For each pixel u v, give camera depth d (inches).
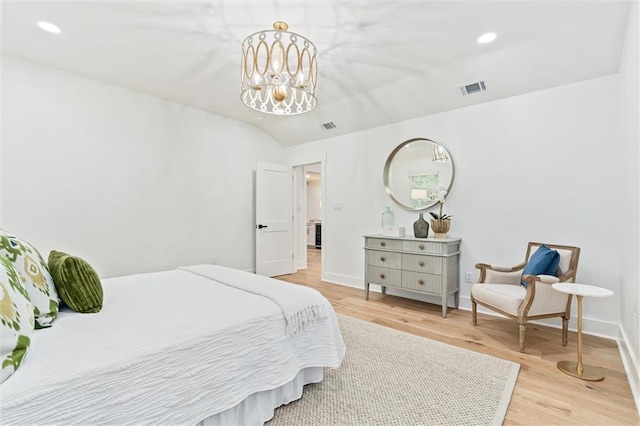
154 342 50.0
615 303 105.3
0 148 113.5
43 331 53.1
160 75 131.4
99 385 42.1
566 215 114.5
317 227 384.5
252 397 61.4
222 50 110.7
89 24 95.8
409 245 138.8
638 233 72.9
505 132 128.0
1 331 39.1
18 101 117.0
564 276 98.4
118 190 142.9
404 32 97.2
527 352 95.3
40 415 37.1
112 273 140.9
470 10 86.2
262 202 199.9
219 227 182.4
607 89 106.2
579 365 82.0
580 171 111.7
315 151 202.1
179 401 49.8
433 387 75.5
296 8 86.7
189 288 82.6
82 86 132.1
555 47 100.7
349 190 183.9
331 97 153.3
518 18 89.5
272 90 103.5
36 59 118.0
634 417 65.3
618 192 104.2
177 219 163.8
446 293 128.2
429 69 121.7
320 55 111.7
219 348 55.8
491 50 107.2
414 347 98.3
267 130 207.0
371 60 115.3
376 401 69.9
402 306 143.8
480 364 87.0
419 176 154.6
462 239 139.9
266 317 64.4
